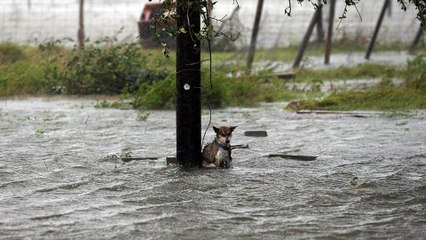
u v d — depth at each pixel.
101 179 37.56
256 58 101.19
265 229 29.36
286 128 54.38
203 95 65.50
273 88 75.38
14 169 39.72
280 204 32.94
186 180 36.88
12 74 78.94
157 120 57.62
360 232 28.98
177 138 39.97
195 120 39.69
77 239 28.22
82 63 77.12
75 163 41.28
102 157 42.84
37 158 42.72
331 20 104.44
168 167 39.78
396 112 62.03
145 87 66.62
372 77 89.69
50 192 35.22
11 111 63.97
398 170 39.47
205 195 34.28
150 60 84.19
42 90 77.62
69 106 67.75
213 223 30.11
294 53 115.06
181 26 36.41
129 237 28.45
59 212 31.73
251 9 174.50
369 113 61.50
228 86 69.25
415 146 46.78
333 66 101.81
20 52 89.00
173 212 31.59
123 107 66.19
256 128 54.31
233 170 39.31
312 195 34.31
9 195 34.62
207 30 35.34
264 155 43.62
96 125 55.41
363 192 34.94
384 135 51.09
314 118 59.28
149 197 34.00
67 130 53.22
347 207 32.50
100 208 32.34
